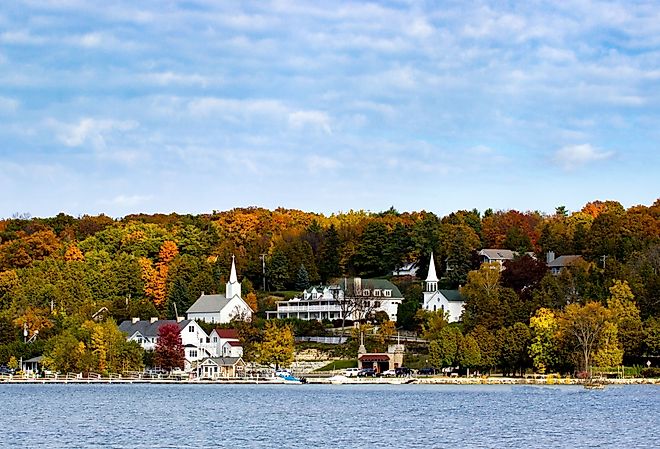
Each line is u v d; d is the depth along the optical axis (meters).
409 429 137.25
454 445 121.25
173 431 135.75
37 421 149.00
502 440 125.31
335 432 134.25
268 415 157.75
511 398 189.38
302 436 130.00
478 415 155.75
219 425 143.00
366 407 171.62
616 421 145.00
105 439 127.44
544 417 151.62
